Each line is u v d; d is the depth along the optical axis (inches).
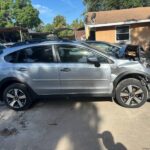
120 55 288.4
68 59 273.6
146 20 930.7
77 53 272.7
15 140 212.2
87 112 265.1
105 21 968.3
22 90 279.0
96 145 196.9
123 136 209.5
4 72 279.0
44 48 277.7
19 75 277.0
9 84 284.7
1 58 284.2
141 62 270.4
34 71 274.4
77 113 264.1
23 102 281.6
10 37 1558.8
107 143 199.0
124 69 265.0
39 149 195.6
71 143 202.1
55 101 305.0
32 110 281.3
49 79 274.1
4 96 284.7
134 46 308.7
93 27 991.6
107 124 233.6
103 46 457.7
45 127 234.8
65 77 271.3
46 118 256.1
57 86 274.8
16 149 197.2
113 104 283.3
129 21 937.5
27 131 228.4
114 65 266.4
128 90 268.8
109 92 272.4
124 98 271.3
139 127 224.2
